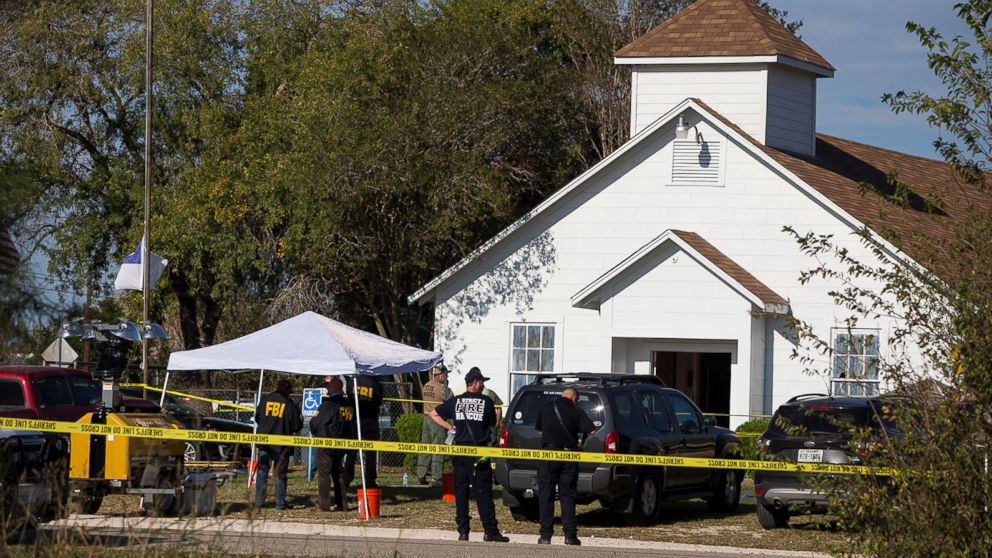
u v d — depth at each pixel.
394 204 51.34
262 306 59.66
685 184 46.06
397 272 53.38
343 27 54.91
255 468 34.75
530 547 23.25
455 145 51.94
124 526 21.80
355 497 34.00
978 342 15.34
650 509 28.64
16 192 24.66
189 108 58.03
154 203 57.59
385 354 32.78
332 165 48.00
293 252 52.25
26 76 57.97
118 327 27.22
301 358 31.12
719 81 48.38
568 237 47.66
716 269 43.19
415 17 58.66
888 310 17.03
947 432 15.38
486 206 51.78
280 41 57.72
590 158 69.62
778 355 43.28
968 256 15.98
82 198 59.31
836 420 17.00
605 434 27.55
